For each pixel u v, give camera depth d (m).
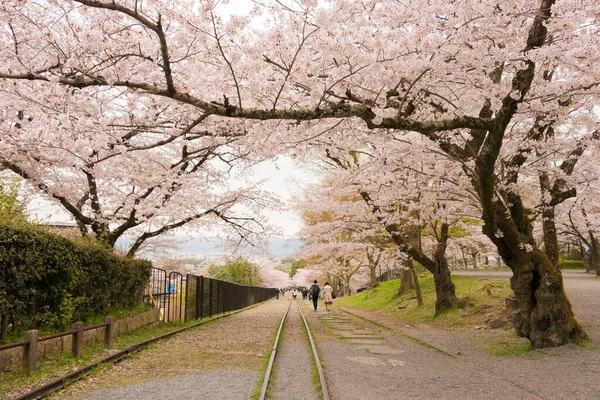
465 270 40.31
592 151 11.79
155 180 13.44
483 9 7.31
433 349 10.76
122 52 8.29
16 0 7.61
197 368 7.97
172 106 9.46
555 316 9.64
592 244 33.25
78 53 8.27
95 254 10.47
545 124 10.32
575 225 29.34
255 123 8.94
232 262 48.28
